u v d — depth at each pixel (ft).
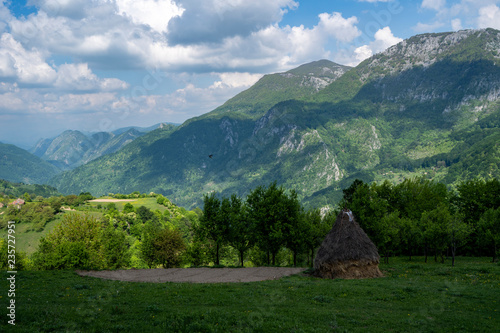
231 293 79.66
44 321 50.65
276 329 50.90
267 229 160.97
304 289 86.69
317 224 200.44
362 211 179.73
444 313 63.62
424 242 167.53
